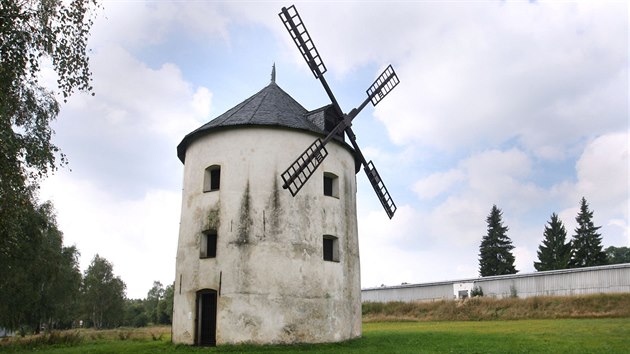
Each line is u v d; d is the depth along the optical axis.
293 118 23.80
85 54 18.41
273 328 20.58
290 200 22.19
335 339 22.02
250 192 21.89
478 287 56.75
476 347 19.28
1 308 35.69
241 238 21.34
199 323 21.47
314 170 22.47
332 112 25.38
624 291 46.00
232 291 20.78
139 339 30.30
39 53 17.59
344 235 24.08
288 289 21.17
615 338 22.05
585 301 44.69
